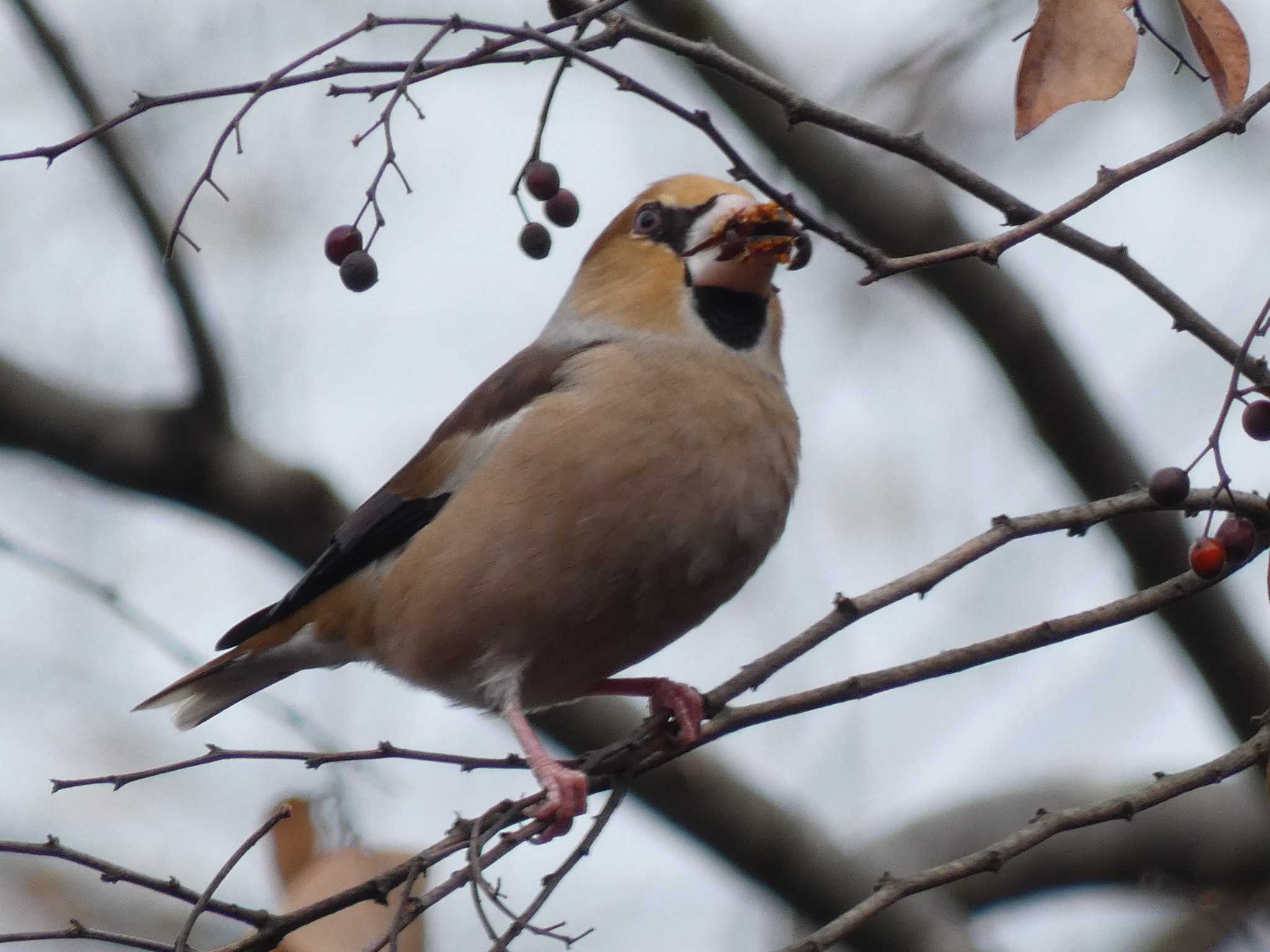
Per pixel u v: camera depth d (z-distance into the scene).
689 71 12.78
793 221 9.14
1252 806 13.03
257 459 11.97
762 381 9.19
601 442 8.73
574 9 6.77
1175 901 13.41
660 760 7.50
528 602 8.85
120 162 11.14
